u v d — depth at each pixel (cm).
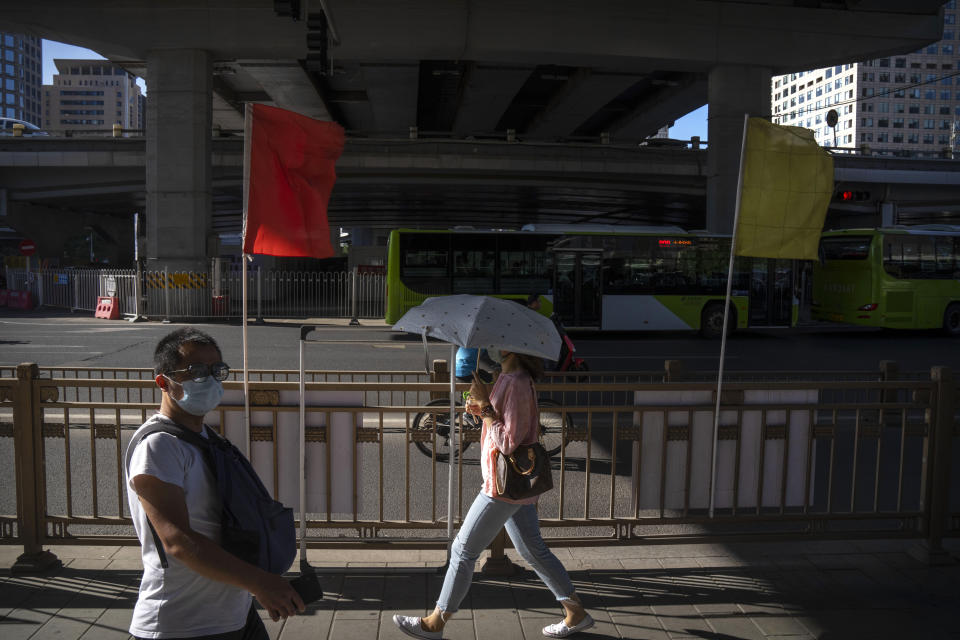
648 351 1673
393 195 4294
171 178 2614
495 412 326
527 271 1975
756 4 2845
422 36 2661
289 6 1511
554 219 5984
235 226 6159
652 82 3884
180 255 2623
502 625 348
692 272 2005
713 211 2972
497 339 311
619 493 600
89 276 2623
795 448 437
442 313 330
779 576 412
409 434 416
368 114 5038
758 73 2931
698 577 410
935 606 374
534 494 321
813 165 430
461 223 6362
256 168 396
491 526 324
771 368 1373
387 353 1487
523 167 3541
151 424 194
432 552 449
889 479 656
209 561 176
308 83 3994
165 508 180
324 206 410
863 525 548
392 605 366
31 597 365
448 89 4547
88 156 3416
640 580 405
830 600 380
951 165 3866
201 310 2505
